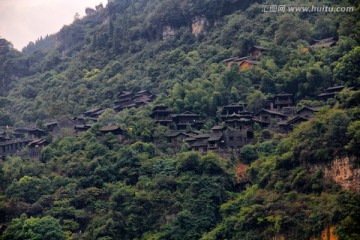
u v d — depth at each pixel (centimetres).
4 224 16688
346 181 14388
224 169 17350
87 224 16750
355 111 15400
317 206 14138
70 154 19575
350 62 19675
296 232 14050
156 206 16850
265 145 18150
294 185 15138
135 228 16350
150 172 18125
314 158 15162
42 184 17938
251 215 14925
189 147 19212
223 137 18938
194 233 15750
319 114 16662
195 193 16750
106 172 18212
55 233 15812
